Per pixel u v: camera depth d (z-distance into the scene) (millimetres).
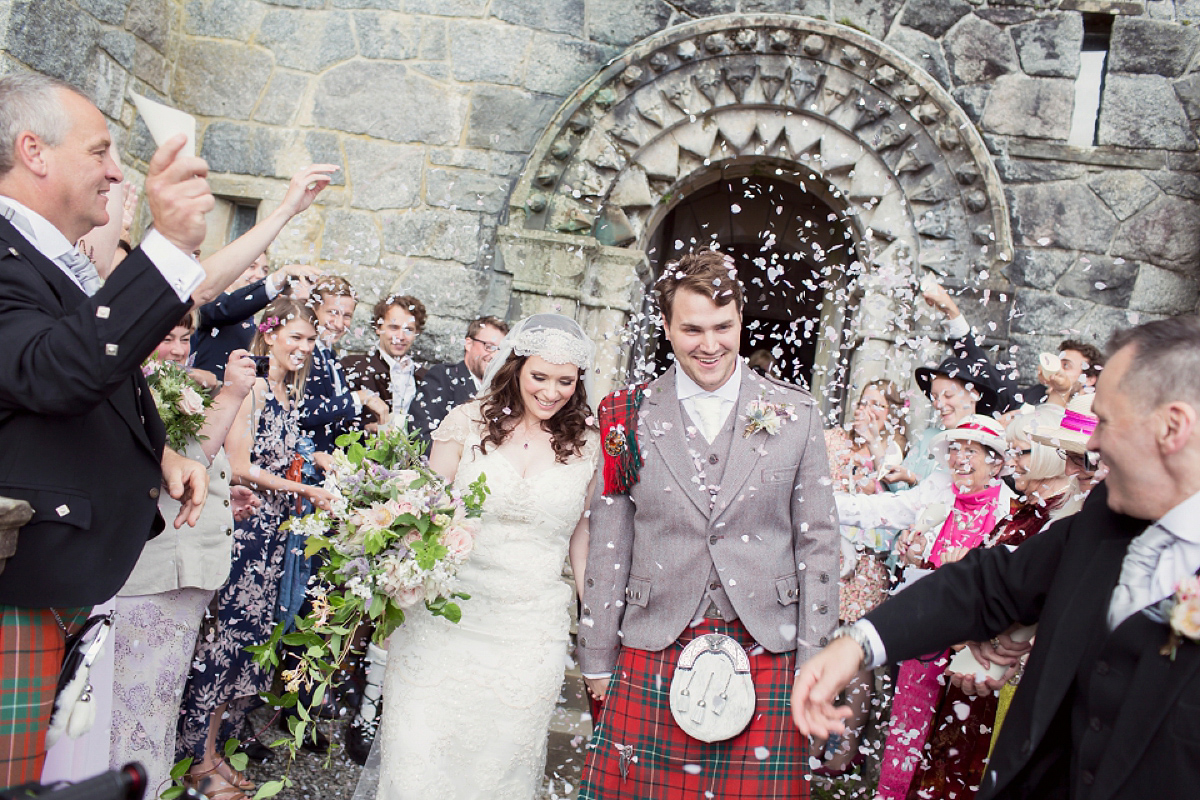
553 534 2533
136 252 1594
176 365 2646
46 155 1720
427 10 6145
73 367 1549
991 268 5684
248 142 6172
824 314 7051
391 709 2451
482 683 2412
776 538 2332
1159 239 5770
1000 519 2809
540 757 2574
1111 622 1363
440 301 6070
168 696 2625
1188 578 1250
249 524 3205
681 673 2221
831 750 3666
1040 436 2436
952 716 2832
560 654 2564
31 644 1713
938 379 4074
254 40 6176
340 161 6152
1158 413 1308
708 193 7465
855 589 3635
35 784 1033
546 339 2463
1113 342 1432
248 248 1832
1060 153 5852
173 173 1590
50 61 4957
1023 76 5883
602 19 6125
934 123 5758
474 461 2535
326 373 4043
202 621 2984
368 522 2309
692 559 2301
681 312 2316
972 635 1667
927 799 2838
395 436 2559
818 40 5801
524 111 6121
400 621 2359
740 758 2217
